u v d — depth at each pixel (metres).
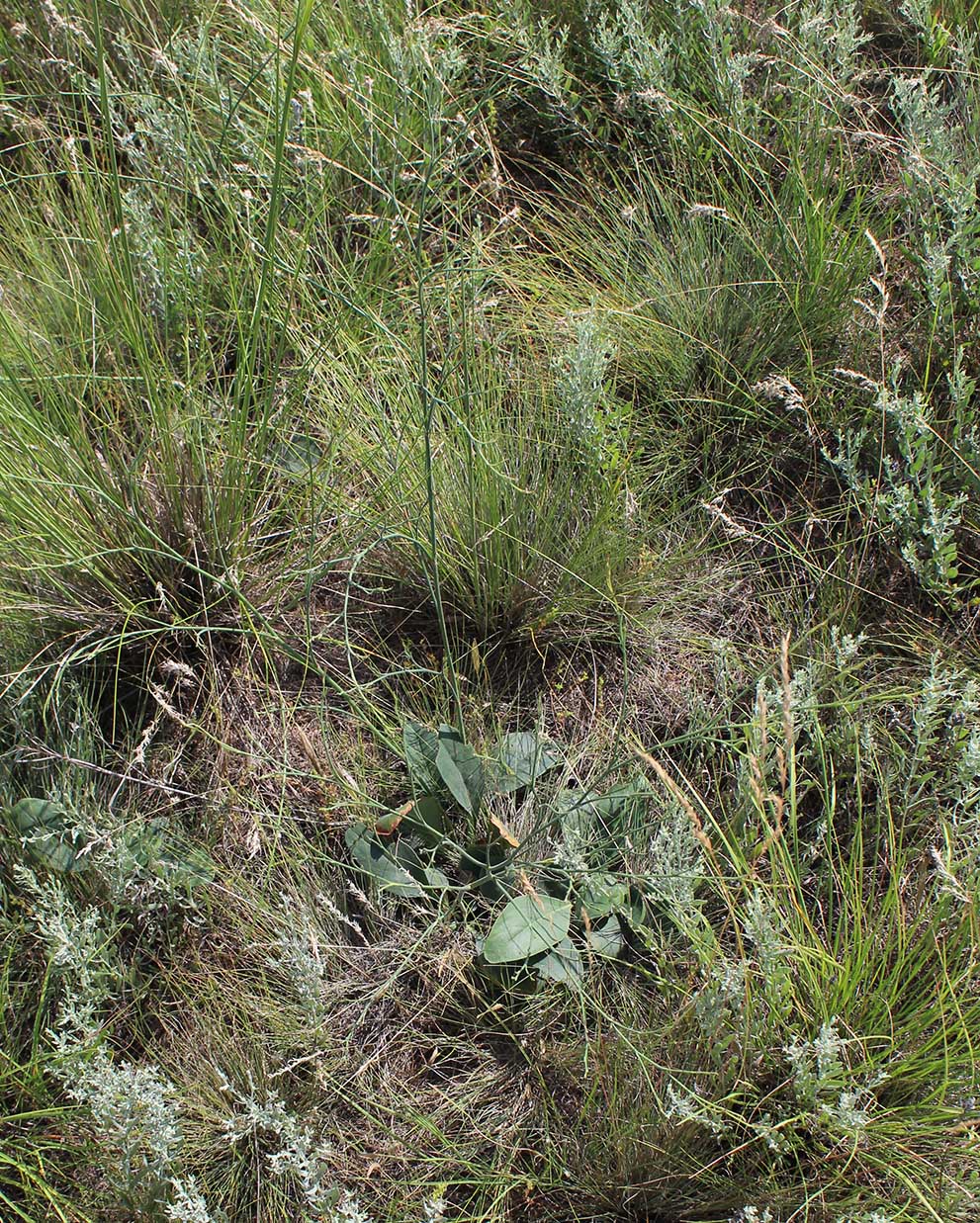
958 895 1.76
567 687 2.41
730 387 2.63
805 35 2.79
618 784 2.21
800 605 2.47
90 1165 1.91
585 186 2.98
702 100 2.99
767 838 1.78
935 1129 1.77
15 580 2.27
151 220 2.57
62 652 2.27
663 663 2.42
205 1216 1.70
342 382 2.58
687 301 2.67
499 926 2.01
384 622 2.46
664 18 3.01
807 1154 1.82
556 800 2.18
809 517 2.50
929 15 2.84
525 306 2.68
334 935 2.13
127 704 2.36
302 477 2.45
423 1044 2.06
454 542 2.38
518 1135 1.96
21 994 2.04
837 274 2.59
